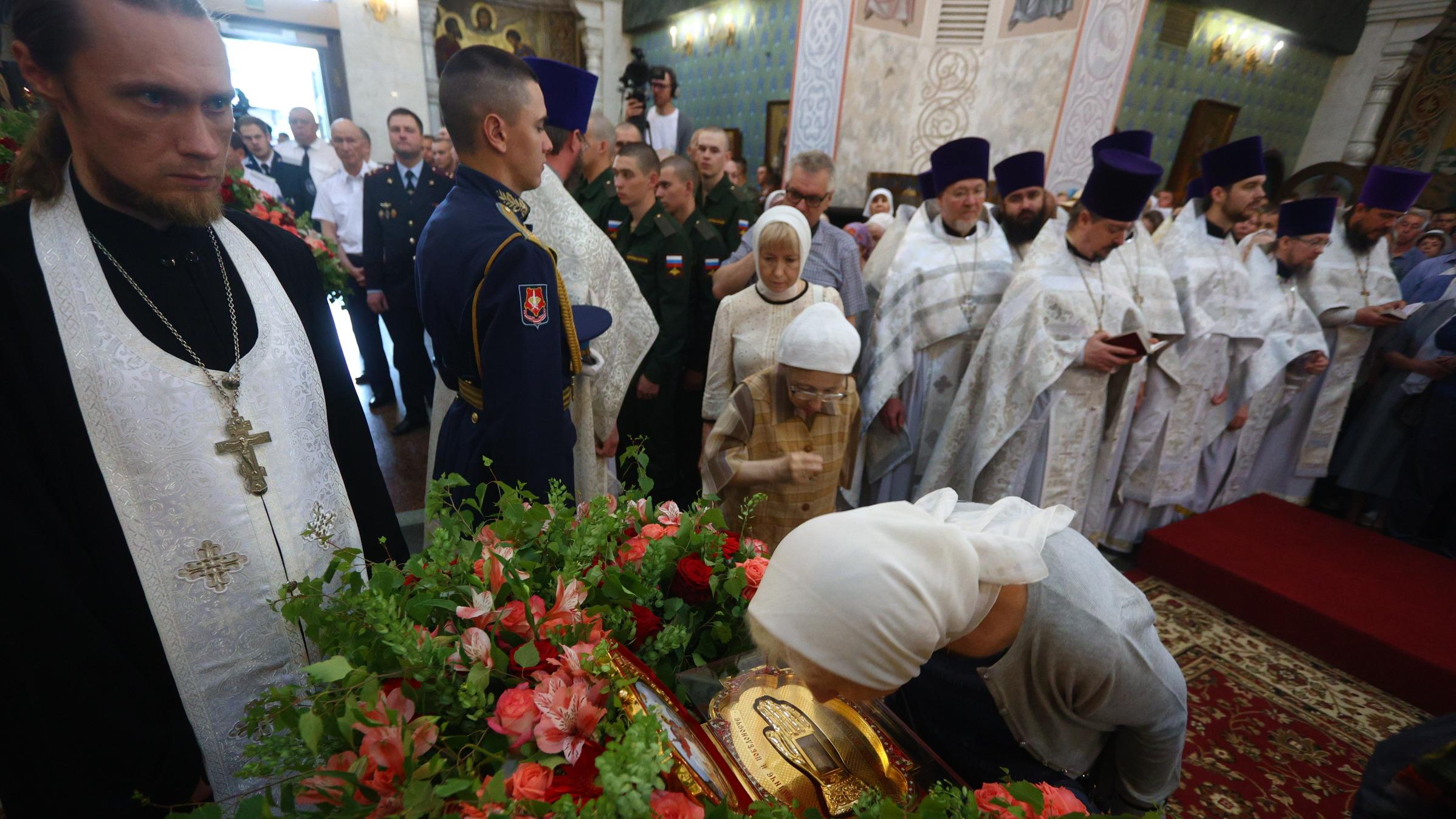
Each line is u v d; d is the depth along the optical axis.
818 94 7.04
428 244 1.40
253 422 1.06
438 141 4.55
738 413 1.68
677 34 9.38
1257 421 3.38
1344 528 3.05
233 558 1.06
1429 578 2.64
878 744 0.76
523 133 1.39
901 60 7.18
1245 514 3.18
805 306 2.20
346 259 4.08
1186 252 2.97
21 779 0.93
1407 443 3.27
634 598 0.88
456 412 1.53
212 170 0.92
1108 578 0.84
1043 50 6.74
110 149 0.85
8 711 0.89
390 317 3.72
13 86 1.60
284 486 1.10
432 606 0.76
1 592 0.86
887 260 3.23
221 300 1.05
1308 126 9.09
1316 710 2.19
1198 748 2.04
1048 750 0.90
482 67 1.33
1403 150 8.51
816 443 1.72
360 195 4.38
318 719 0.54
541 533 0.94
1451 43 8.05
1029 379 2.46
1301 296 3.40
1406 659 2.20
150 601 1.01
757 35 8.09
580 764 0.64
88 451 0.94
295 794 0.60
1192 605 2.73
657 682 0.74
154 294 0.98
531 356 1.30
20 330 0.89
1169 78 7.55
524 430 1.31
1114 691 0.81
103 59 0.79
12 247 0.89
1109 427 2.76
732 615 0.92
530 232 1.45
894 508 0.74
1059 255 2.56
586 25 10.00
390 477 3.32
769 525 1.80
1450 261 3.35
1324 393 3.42
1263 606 2.57
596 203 3.33
